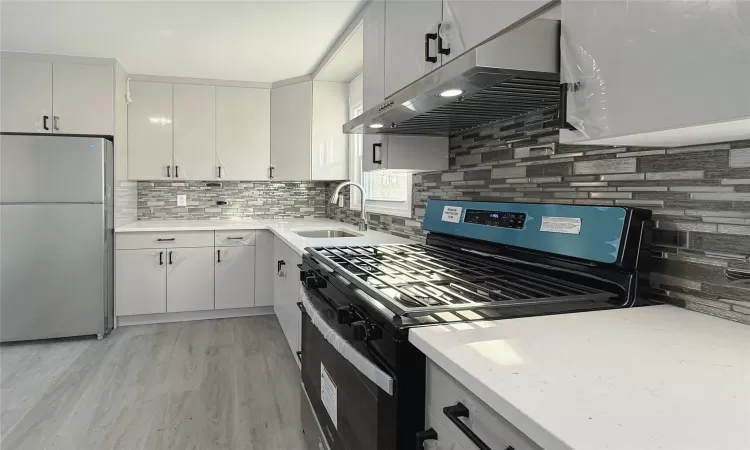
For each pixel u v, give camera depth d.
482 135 2.00
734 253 1.01
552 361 0.77
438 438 0.91
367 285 1.29
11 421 2.29
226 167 4.28
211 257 4.04
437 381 0.92
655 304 1.17
